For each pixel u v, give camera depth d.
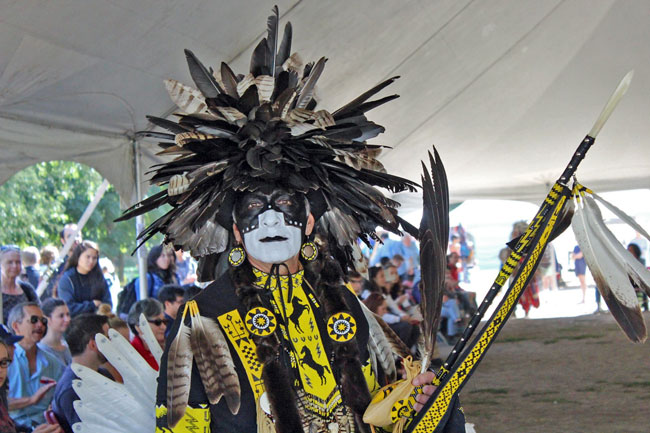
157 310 3.74
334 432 1.61
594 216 1.69
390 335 1.86
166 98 4.00
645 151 8.17
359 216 1.85
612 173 8.64
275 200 1.64
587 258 1.70
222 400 1.61
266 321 1.63
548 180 8.48
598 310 11.23
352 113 1.80
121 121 4.04
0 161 3.62
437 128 6.47
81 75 3.46
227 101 1.68
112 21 3.15
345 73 4.73
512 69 6.09
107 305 4.09
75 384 1.76
